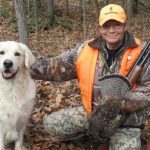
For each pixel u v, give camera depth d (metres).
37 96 3.47
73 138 2.48
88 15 10.05
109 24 2.06
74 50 2.28
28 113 2.58
